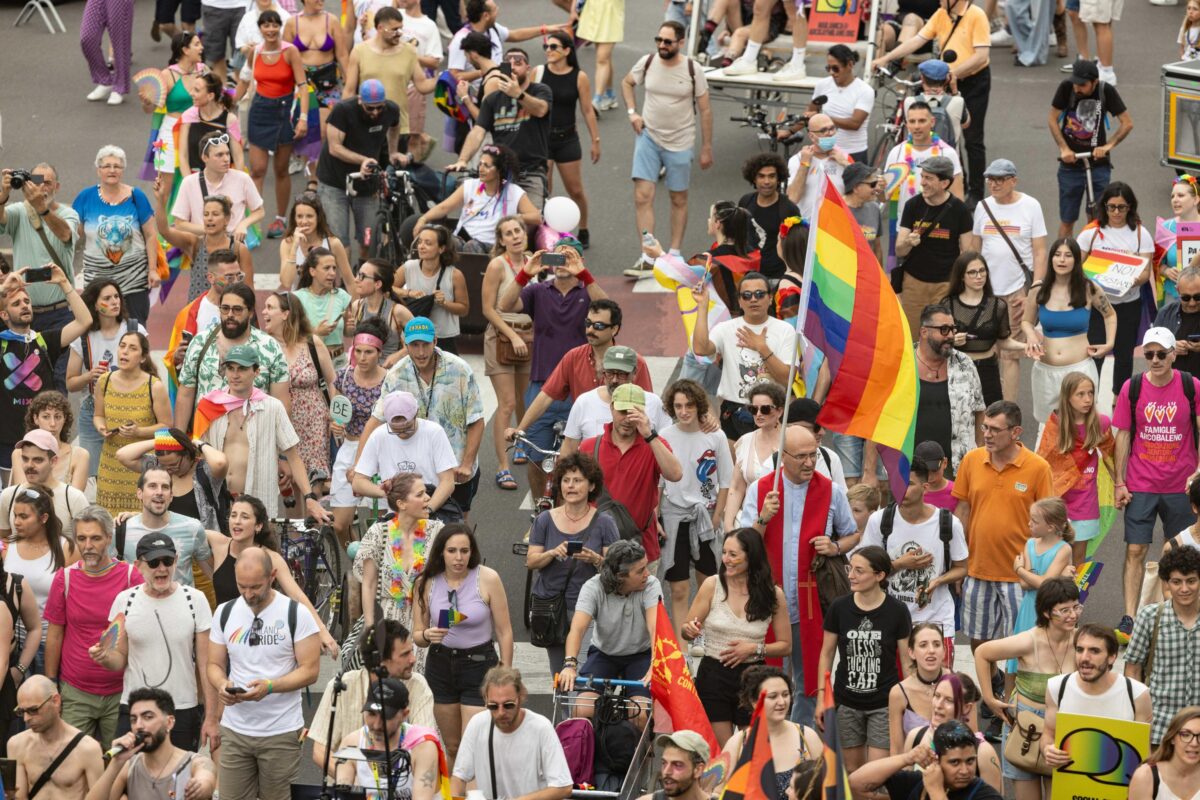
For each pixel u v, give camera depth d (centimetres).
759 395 4216
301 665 3644
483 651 3856
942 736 3158
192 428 4744
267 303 4756
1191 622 3641
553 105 6425
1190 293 4872
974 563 4091
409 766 3281
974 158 6806
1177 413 4391
